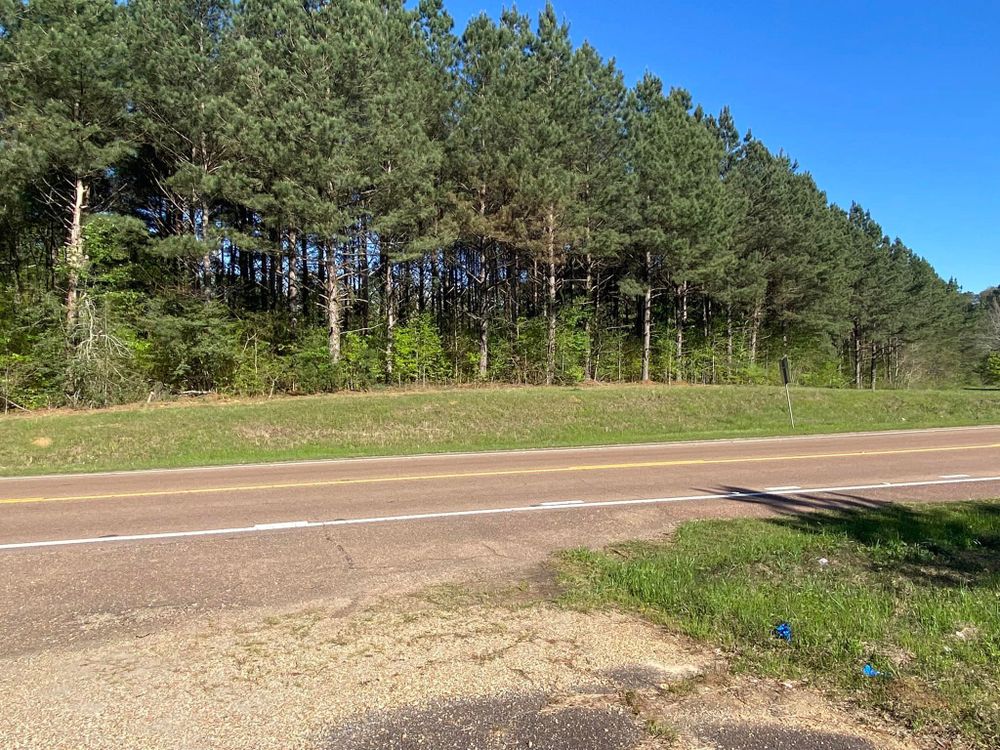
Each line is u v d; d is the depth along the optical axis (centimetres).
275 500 884
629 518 756
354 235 2275
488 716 303
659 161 2784
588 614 438
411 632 406
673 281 3106
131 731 290
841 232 4403
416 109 2302
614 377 3344
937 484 1000
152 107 2161
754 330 4091
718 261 2933
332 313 2323
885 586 496
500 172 2338
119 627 419
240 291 2864
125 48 1939
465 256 3450
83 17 1920
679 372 3369
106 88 1903
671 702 317
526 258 3095
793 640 388
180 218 2605
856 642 380
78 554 600
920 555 583
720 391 2556
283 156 1925
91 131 1900
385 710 308
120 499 905
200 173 2009
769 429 2070
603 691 328
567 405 2166
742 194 3509
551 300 2839
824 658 364
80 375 1914
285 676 345
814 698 322
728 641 388
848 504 837
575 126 2611
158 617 437
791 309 4088
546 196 2316
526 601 465
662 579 501
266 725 296
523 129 2352
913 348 5934
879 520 721
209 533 684
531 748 277
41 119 1792
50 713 307
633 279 3083
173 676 346
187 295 2372
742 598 452
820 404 2506
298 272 3105
